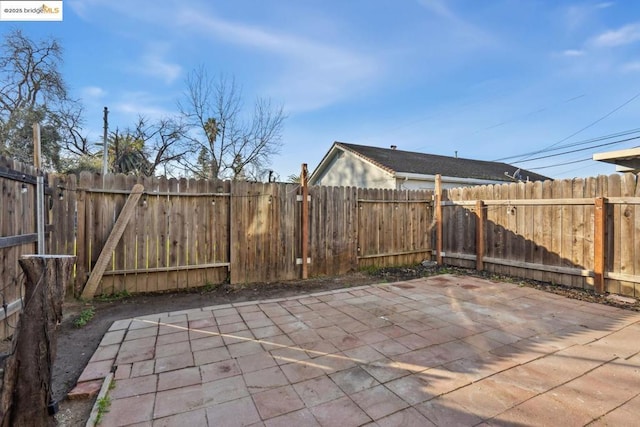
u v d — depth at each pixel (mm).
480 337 3025
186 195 4762
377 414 1887
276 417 1864
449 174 12266
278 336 3070
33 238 3398
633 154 4121
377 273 6016
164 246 4641
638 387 2152
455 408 1938
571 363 2500
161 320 3512
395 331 3184
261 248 5238
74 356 2729
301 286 5094
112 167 16844
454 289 4797
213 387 2182
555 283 5012
